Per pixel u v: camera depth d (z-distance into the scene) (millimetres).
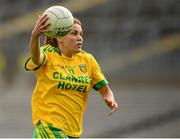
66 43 19125
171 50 67562
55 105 18969
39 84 19109
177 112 58250
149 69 66000
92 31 68500
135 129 56500
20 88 61281
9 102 58125
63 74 19016
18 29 67562
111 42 68062
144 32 68938
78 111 19328
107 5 69562
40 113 19109
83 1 68875
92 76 20000
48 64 18969
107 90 20375
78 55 19641
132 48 67875
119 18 69438
